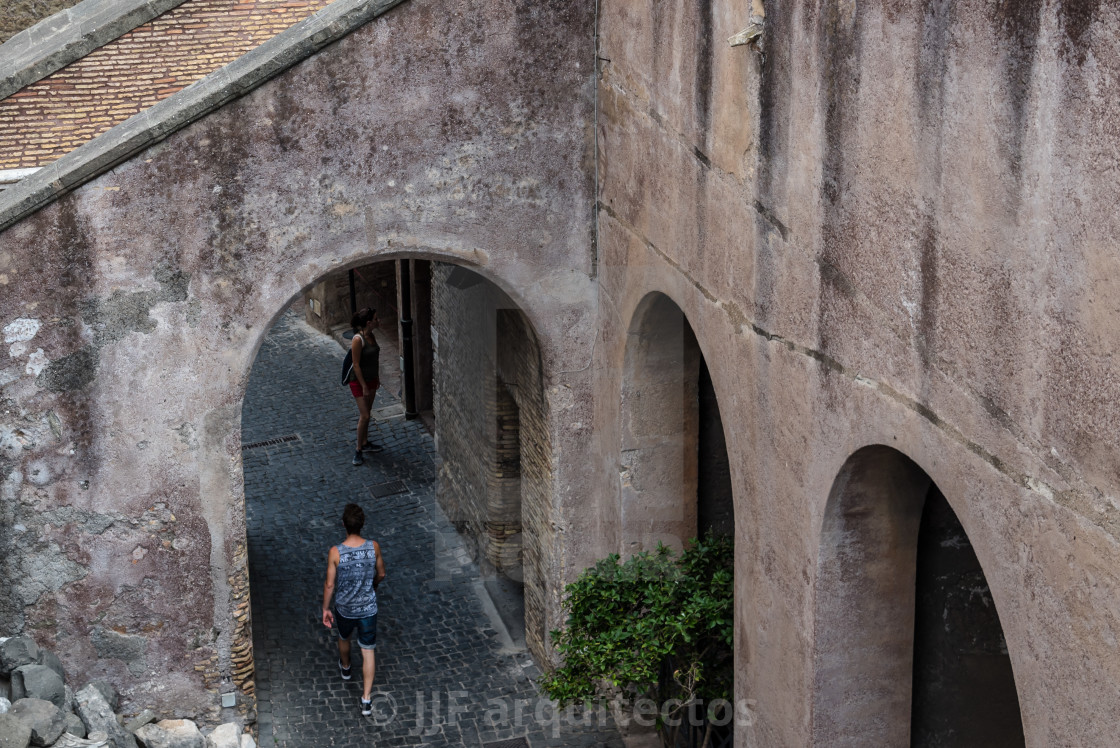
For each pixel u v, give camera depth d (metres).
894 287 5.86
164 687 10.14
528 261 10.10
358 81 9.48
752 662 7.90
